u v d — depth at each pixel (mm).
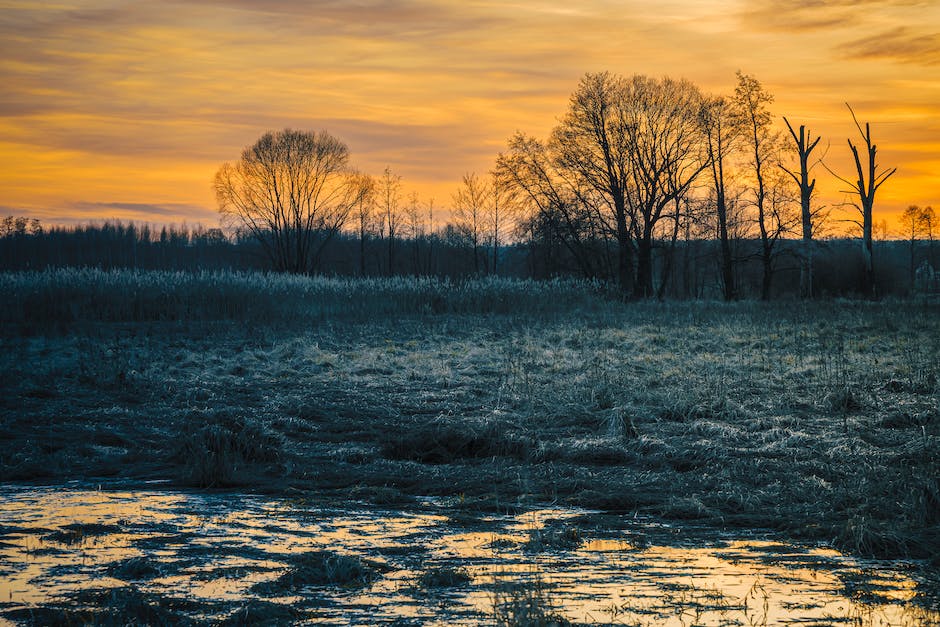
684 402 13586
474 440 11727
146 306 30625
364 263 77750
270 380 17266
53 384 16281
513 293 35250
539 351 20781
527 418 13227
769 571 7051
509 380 16734
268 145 68312
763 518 8477
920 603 6312
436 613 6129
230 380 17094
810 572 7023
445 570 6949
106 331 25672
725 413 13281
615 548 7695
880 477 9531
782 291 59125
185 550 7590
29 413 13695
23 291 29906
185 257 85562
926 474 9008
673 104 46656
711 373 17125
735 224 48906
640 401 14258
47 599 6383
